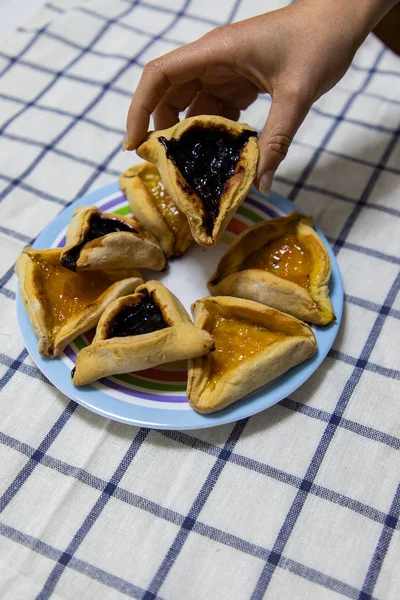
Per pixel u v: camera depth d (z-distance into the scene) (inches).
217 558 15.4
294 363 16.7
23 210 21.2
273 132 17.4
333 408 17.1
